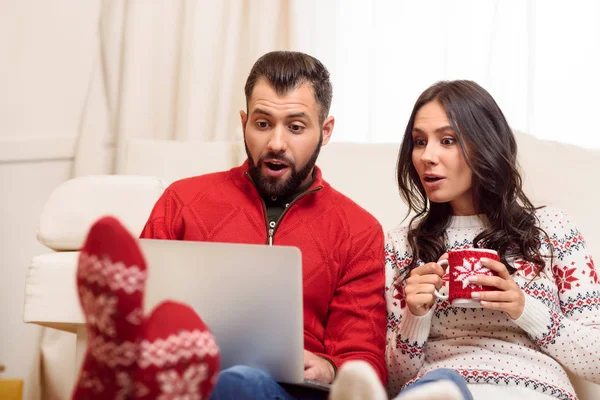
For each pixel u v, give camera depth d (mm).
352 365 888
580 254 1495
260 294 1105
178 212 1521
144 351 817
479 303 1315
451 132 1486
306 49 2516
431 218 1572
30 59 2627
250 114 1466
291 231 1484
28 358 2461
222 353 1154
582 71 2377
